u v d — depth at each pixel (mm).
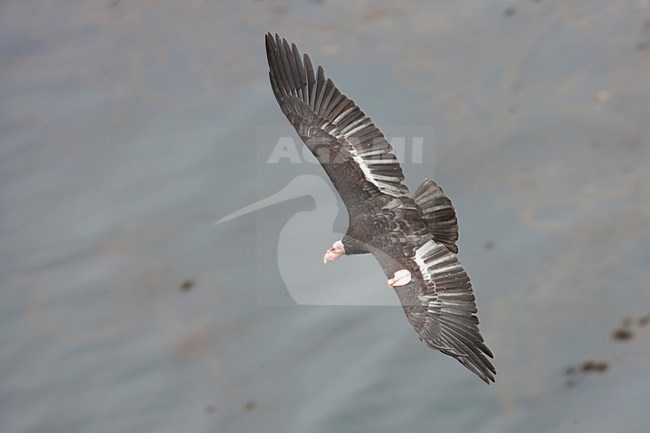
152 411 14797
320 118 9945
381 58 18234
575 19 18828
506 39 18594
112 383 15211
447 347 8773
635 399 14234
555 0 19172
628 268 15383
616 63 18031
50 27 20047
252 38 18922
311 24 19000
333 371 14922
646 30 18438
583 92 17641
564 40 18469
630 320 14984
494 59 18219
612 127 17094
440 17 19016
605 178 16484
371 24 18891
